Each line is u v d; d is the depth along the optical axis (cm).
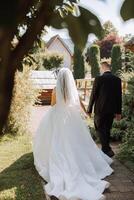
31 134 793
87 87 1526
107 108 574
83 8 48
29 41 40
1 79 37
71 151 477
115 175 505
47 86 1507
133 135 621
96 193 423
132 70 735
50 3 43
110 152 592
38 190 439
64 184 440
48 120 500
